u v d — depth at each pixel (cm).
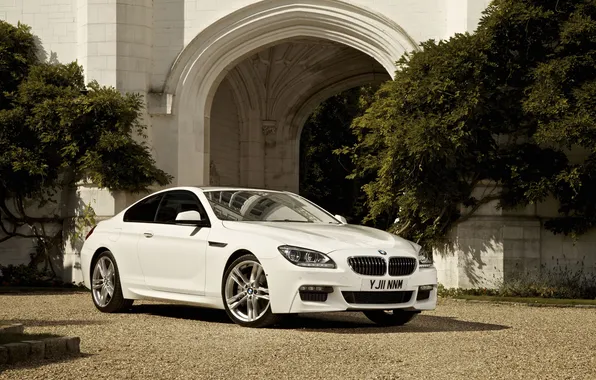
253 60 2600
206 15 1875
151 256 1027
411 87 1546
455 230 1647
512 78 1566
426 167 1598
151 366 638
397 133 1533
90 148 1759
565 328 973
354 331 890
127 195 1798
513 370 645
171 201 1052
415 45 1770
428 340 810
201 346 743
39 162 1762
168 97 1864
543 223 1638
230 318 973
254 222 971
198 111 1897
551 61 1494
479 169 1595
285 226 953
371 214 1677
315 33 1862
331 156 3619
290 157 2723
